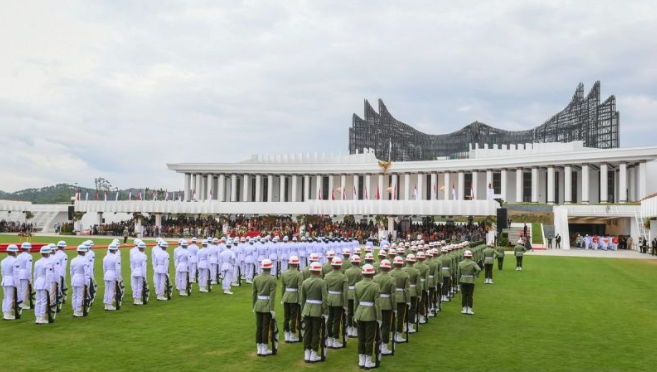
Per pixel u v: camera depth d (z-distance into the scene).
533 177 107.75
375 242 77.12
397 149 157.38
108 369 15.61
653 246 66.19
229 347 18.34
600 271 45.22
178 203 104.62
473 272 25.30
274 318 17.50
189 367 15.93
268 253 37.91
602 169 98.31
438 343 19.28
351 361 16.94
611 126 126.19
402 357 17.31
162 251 28.69
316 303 16.78
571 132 139.12
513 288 34.50
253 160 134.75
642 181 95.62
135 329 21.03
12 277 22.69
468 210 78.19
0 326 21.41
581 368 16.17
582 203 100.81
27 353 17.33
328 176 131.00
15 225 117.56
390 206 84.62
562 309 26.52
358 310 16.12
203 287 32.00
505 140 149.75
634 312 25.64
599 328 21.95
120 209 106.06
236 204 105.06
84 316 23.56
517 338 20.11
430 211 81.19
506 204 93.31
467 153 148.88
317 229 87.25
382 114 159.50
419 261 23.58
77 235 99.19
